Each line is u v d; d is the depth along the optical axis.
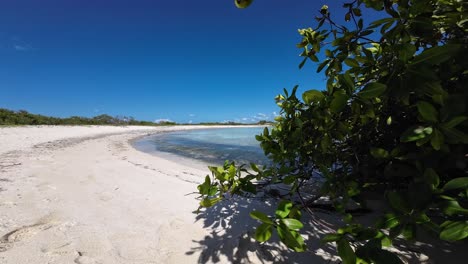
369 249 1.20
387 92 1.24
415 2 1.33
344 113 1.91
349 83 1.36
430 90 1.10
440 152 1.35
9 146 7.68
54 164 5.02
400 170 1.54
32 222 2.29
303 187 3.30
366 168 1.92
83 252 1.82
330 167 2.26
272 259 1.73
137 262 1.71
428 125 1.15
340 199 2.67
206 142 13.98
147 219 2.41
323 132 1.99
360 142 2.10
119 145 10.29
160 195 3.16
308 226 2.17
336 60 1.94
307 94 1.68
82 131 18.00
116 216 2.47
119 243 1.95
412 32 1.41
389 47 1.42
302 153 2.45
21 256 1.74
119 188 3.46
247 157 7.92
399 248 1.75
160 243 1.96
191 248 1.89
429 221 1.06
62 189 3.34
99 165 5.14
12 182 3.57
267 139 2.64
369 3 1.59
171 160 6.93
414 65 1.14
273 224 1.30
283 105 2.48
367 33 1.68
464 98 1.10
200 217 2.45
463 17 1.38
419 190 1.13
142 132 23.14
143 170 4.78
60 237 2.03
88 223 2.30
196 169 5.21
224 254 1.80
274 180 2.33
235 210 2.61
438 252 1.69
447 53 1.06
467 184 1.01
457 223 0.96
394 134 1.88
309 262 1.68
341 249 1.18
